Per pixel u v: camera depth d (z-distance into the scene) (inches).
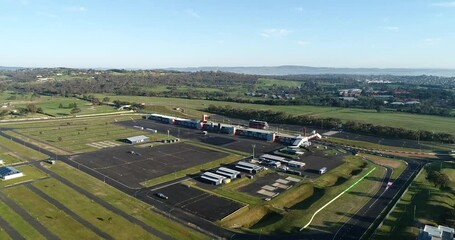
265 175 4832.7
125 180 4434.1
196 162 5349.4
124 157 5526.6
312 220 3437.5
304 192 4320.9
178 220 3341.5
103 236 2952.8
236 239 3019.2
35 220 3203.7
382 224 3353.8
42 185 4116.6
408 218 3506.4
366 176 4913.9
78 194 3878.0
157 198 3875.5
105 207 3555.6
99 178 4466.0
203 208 3651.6
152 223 3238.2
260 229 3238.2
